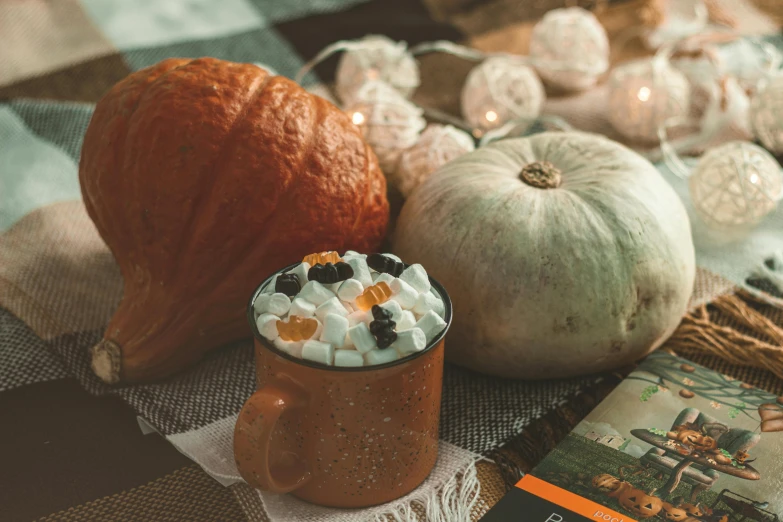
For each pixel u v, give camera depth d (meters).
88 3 0.98
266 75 0.63
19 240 0.72
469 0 1.06
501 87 0.83
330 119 0.62
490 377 0.63
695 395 0.60
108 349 0.61
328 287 0.53
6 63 0.90
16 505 0.55
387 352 0.51
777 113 0.79
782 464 0.55
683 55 0.90
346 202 0.61
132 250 0.61
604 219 0.60
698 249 0.72
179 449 0.57
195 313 0.61
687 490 0.54
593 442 0.57
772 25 0.99
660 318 0.61
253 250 0.60
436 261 0.61
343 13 1.02
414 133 0.73
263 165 0.59
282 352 0.52
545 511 0.53
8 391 0.62
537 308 0.59
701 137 0.84
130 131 0.60
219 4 1.01
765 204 0.71
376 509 0.54
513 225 0.60
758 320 0.66
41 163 0.79
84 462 0.58
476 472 0.57
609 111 0.86
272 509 0.54
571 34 0.88
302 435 0.53
